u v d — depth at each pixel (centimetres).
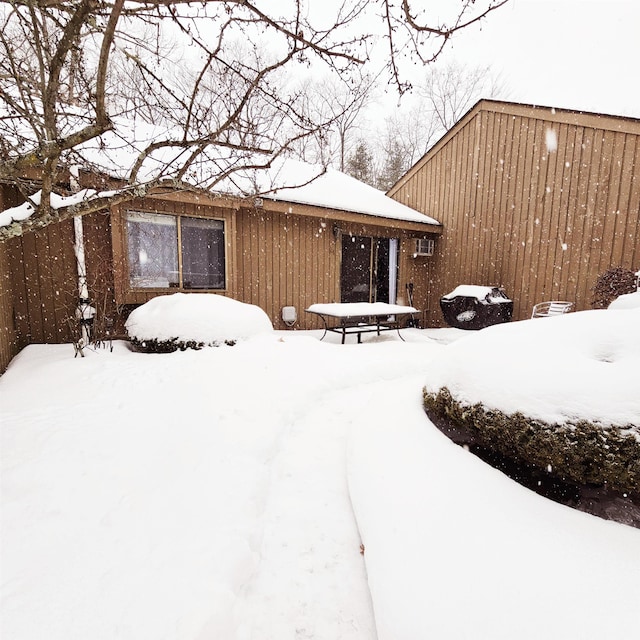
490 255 870
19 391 332
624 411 154
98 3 103
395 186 1127
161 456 236
